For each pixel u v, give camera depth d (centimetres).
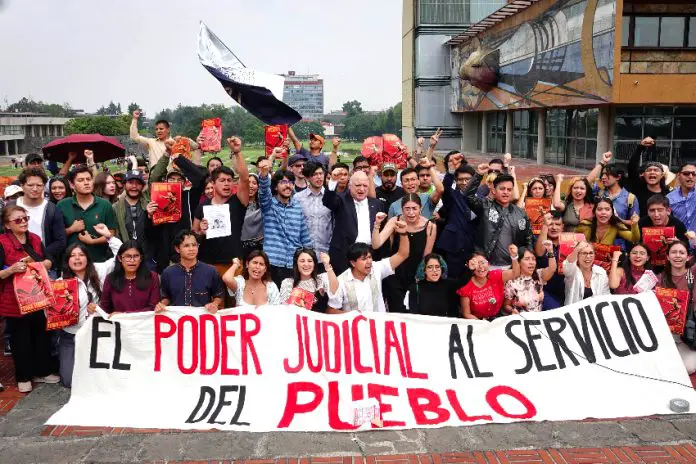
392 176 1008
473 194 889
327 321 726
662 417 673
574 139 2853
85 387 701
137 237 929
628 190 1086
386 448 609
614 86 2064
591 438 628
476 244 854
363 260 745
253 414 668
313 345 717
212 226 835
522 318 750
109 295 746
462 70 3862
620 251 857
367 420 648
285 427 648
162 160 1052
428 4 4491
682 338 797
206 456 594
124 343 715
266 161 898
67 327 738
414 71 4666
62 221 855
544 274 812
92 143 1173
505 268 839
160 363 713
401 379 707
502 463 580
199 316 719
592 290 818
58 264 848
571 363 735
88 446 612
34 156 1061
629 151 2467
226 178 840
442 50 4541
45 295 706
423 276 779
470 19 4506
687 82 2111
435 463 580
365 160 1068
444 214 867
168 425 655
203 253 858
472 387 709
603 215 909
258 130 10312
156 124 1258
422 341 730
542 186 993
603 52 2122
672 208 995
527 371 727
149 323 719
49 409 698
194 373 709
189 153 1064
